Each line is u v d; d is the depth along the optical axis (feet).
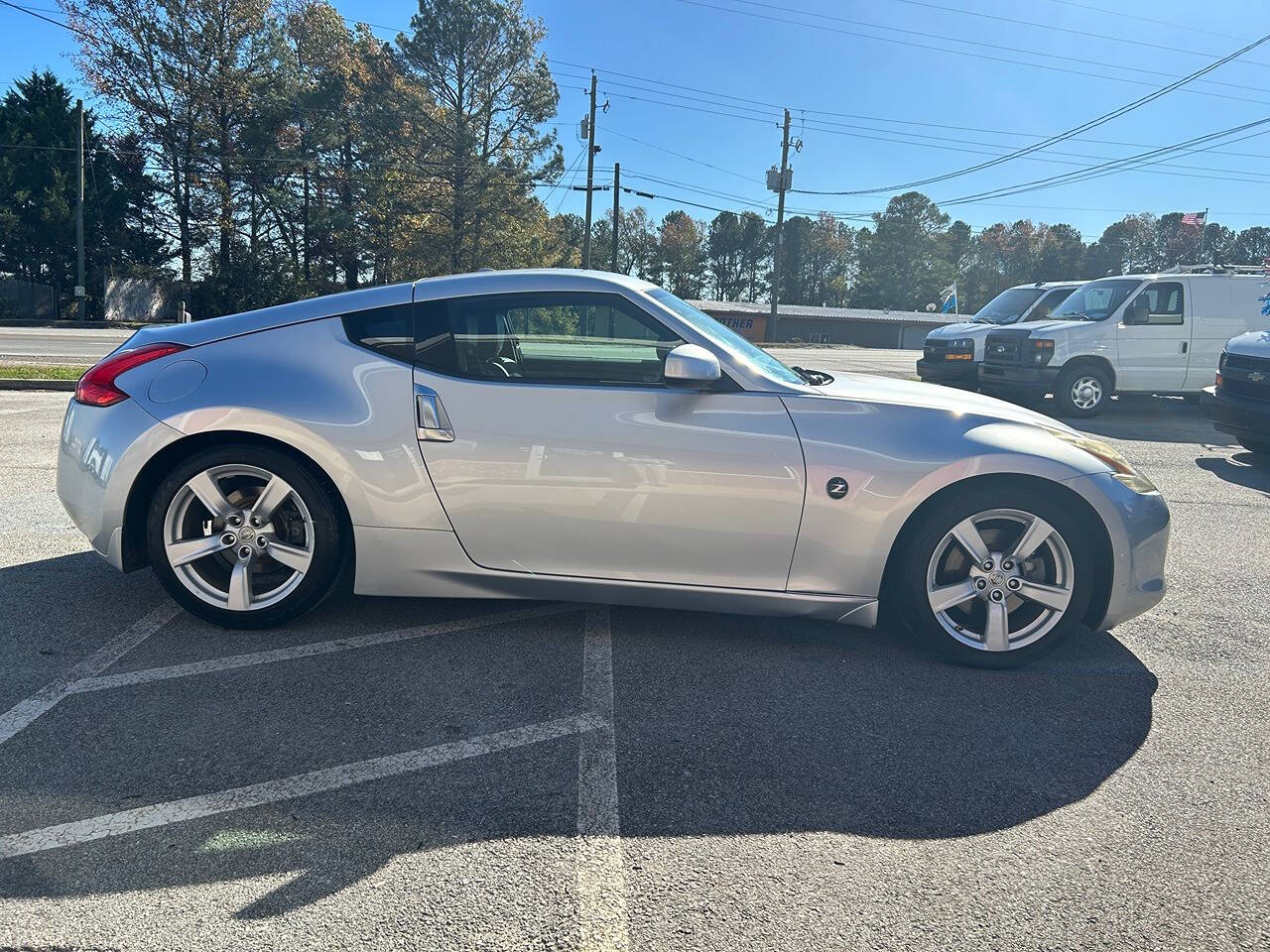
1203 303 35.91
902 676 10.32
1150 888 6.49
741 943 5.74
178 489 10.53
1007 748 8.65
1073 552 10.28
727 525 10.21
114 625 11.00
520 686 9.67
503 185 125.80
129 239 129.29
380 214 131.03
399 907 6.00
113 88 124.47
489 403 10.37
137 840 6.68
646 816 7.23
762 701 9.52
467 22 117.70
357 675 9.78
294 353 10.70
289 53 131.54
